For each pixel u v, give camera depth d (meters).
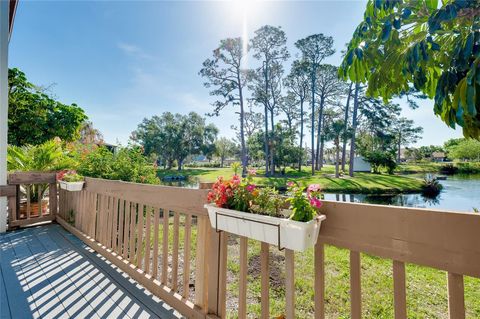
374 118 21.56
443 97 1.05
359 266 1.05
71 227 3.61
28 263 2.60
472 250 0.79
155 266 2.11
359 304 1.05
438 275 2.58
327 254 3.17
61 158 4.85
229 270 2.57
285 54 22.62
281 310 1.86
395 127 24.73
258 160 26.50
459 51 0.97
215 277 1.60
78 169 4.26
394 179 17.72
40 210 4.14
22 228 3.84
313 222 1.05
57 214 4.22
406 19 1.13
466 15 0.93
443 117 1.13
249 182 1.35
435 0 1.09
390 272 2.58
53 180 4.17
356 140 24.28
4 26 3.64
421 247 0.89
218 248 1.59
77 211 3.59
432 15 0.97
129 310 1.81
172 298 1.86
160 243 3.43
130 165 4.24
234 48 22.33
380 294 2.10
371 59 1.23
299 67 22.56
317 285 1.16
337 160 21.75
